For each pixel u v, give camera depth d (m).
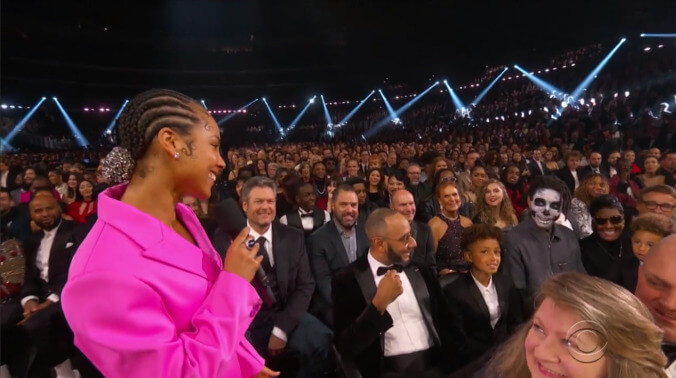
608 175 7.61
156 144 1.00
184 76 36.66
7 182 8.96
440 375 2.46
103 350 0.87
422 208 4.96
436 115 29.11
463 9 23.95
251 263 1.03
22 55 28.27
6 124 26.88
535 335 0.90
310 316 3.06
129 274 0.88
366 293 2.51
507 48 24.30
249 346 1.24
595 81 17.91
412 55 30.23
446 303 2.64
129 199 1.03
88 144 31.84
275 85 37.56
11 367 2.23
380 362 2.46
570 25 20.38
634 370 0.82
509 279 2.77
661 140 11.41
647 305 1.25
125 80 34.38
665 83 14.76
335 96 37.94
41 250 3.60
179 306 0.95
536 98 20.61
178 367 0.86
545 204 3.07
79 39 30.48
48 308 2.29
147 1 33.03
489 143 15.75
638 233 2.31
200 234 1.17
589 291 0.86
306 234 4.50
